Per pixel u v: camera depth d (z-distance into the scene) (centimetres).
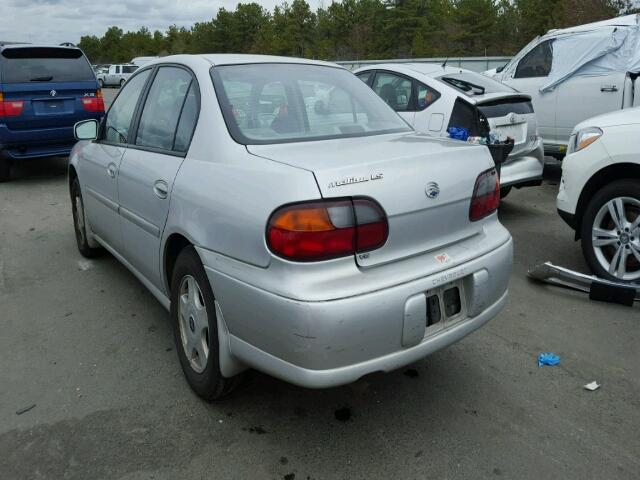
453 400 304
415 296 244
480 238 288
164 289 335
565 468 252
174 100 337
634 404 298
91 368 338
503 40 5594
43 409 297
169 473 250
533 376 326
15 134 849
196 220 275
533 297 437
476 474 249
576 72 775
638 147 418
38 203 770
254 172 250
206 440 272
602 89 746
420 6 5962
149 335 380
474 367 337
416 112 646
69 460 258
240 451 264
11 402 304
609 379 322
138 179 343
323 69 358
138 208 347
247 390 314
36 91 853
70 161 516
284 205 229
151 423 285
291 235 227
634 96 725
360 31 6228
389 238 244
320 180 230
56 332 385
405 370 334
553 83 794
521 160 643
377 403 302
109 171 398
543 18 4709
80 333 384
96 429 280
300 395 309
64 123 887
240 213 246
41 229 640
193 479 247
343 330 227
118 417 290
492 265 279
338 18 6575
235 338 258
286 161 250
